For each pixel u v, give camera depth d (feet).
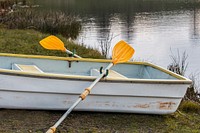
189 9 112.06
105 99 16.55
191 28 73.97
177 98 16.89
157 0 146.82
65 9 112.57
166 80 16.38
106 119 16.52
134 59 42.70
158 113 17.13
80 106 16.52
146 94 16.56
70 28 61.05
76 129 15.29
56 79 15.93
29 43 35.83
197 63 42.11
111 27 74.43
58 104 16.48
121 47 18.89
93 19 88.22
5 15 61.57
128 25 78.54
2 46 33.32
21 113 16.48
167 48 54.19
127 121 16.48
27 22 56.85
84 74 19.71
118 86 16.29
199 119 17.87
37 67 19.33
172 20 86.63
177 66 30.91
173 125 16.57
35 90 16.05
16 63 19.49
